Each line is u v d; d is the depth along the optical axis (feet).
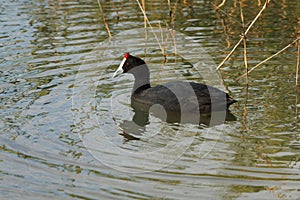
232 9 90.38
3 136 48.83
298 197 37.81
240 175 41.16
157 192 39.06
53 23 83.82
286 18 85.20
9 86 60.95
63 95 58.85
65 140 48.19
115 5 94.07
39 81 62.64
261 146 46.21
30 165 43.55
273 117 52.54
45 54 71.20
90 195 38.91
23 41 75.92
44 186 40.42
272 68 66.23
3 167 43.27
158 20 84.94
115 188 39.75
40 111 54.54
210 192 38.83
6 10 90.53
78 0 97.35
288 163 42.83
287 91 59.11
